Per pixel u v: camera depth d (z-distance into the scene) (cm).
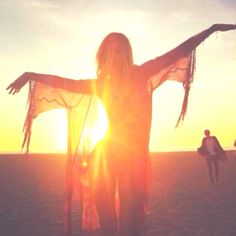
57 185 1916
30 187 1822
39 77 322
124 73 298
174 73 324
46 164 4384
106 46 299
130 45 301
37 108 341
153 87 324
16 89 324
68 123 347
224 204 1212
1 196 1491
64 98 343
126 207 290
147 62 309
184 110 325
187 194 1481
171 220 957
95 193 297
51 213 1102
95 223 337
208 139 1858
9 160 5691
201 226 881
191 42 312
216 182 1912
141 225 293
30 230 878
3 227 913
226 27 314
